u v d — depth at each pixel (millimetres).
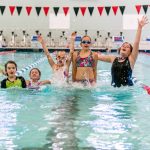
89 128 3545
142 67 9773
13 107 4469
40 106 4535
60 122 3760
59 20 16062
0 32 16016
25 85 5828
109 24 16047
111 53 14422
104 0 16047
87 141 3129
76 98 5051
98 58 6086
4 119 3879
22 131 3418
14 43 15484
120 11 15969
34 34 16109
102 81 6594
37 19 16109
